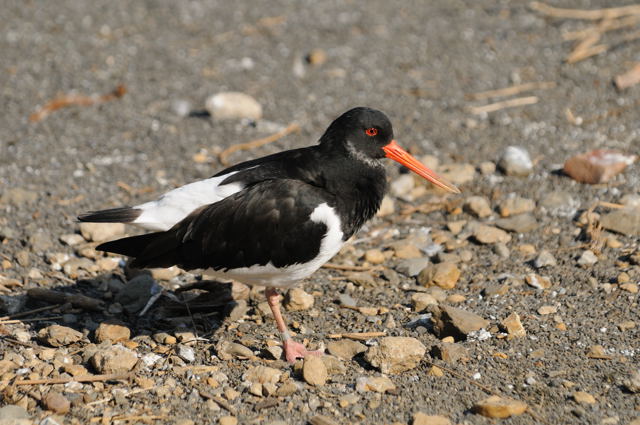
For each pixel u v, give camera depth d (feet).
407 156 33.35
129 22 69.67
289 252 30.53
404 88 58.44
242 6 73.20
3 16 69.46
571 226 40.93
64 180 46.21
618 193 43.29
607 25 64.80
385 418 27.58
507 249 39.27
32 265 38.37
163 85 59.11
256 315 35.09
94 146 50.31
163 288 36.81
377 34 67.26
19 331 32.89
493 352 31.12
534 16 68.54
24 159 48.16
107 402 28.50
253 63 62.69
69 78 59.52
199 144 51.08
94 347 31.30
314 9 72.59
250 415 27.89
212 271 31.65
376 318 34.32
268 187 30.53
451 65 61.46
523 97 55.93
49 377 29.84
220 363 31.07
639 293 34.60
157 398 28.78
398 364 29.99
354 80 59.77
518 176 46.09
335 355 31.40
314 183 31.42
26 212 42.63
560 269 37.29
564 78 58.29
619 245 38.58
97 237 40.50
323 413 27.86
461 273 37.83
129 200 44.68
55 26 68.03
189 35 67.51
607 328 32.58
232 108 54.08
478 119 53.47
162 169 48.21
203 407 28.32
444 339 32.32
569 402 28.12
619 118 51.93
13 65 61.11
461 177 46.09
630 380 28.60
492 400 27.81
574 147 48.85
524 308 34.40
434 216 43.52
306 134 52.31
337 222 30.94
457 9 71.46
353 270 38.70
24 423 26.48
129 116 54.39
